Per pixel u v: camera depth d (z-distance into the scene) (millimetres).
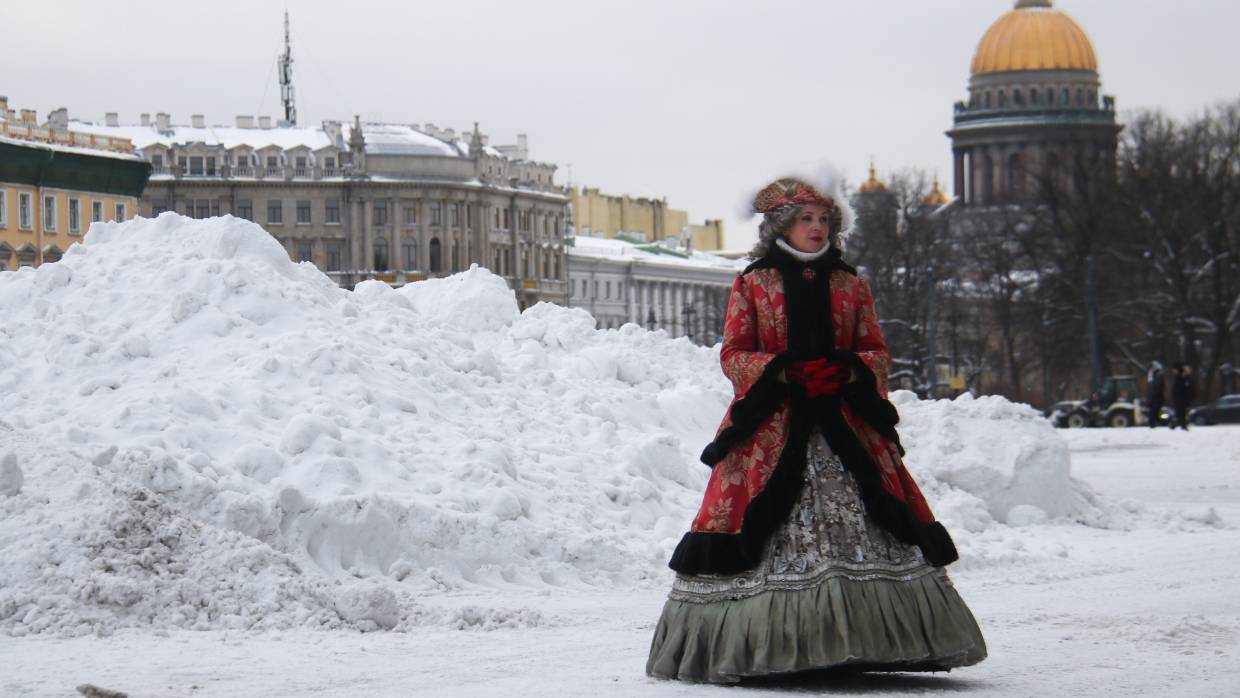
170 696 12398
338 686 13000
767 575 12867
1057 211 141375
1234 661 14414
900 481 13234
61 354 24625
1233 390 135500
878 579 12789
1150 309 133625
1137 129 140625
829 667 12805
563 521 22828
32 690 12430
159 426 21844
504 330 34969
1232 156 135750
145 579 16641
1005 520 31469
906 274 157875
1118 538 29969
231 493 19859
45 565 16516
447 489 22125
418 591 19984
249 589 16984
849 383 13258
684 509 25531
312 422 21984
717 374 35344
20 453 18031
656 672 13188
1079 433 77188
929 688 12789
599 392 30562
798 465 12977
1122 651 15227
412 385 25812
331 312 27438
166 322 25688
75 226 136250
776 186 13688
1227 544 28516
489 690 12727
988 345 165125
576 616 18359
